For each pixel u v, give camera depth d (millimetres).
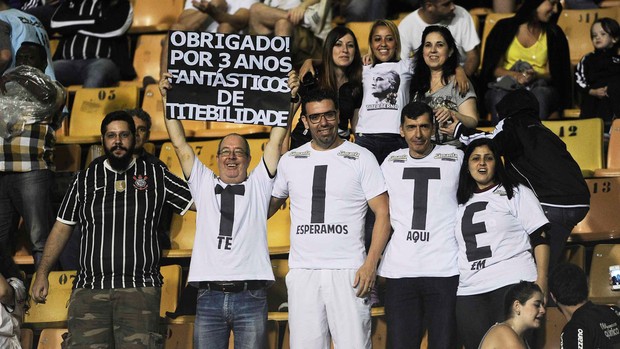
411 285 21984
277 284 26438
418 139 22266
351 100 24922
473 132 23891
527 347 21047
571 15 34812
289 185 22188
